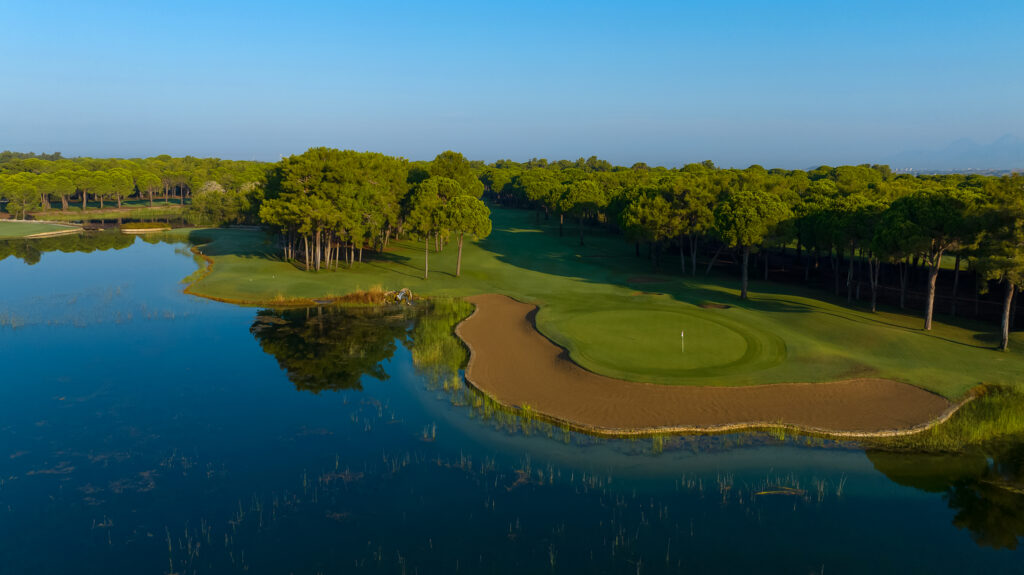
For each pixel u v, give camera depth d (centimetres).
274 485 2294
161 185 17750
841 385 3256
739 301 5506
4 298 5594
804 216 6231
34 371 3597
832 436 2714
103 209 16188
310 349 4138
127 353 3994
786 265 8162
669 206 6831
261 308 5394
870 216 5059
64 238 10831
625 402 3062
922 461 2502
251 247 9056
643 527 2023
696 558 1855
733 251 8519
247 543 1923
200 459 2500
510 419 2934
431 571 1784
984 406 3012
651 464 2475
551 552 1878
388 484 2303
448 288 6325
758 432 2767
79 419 2900
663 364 3606
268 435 2741
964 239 4109
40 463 2448
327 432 2780
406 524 2038
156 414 2973
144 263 7906
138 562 1822
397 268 7525
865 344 4038
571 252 9194
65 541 1927
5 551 1872
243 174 15738
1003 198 3731
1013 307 4731
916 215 4316
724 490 2270
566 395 3186
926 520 2075
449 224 6544
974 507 2158
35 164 18162
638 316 4803
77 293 5866
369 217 7288
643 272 7456
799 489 2277
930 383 3288
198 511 2109
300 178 7219
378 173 8731
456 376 3562
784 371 3462
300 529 2003
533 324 4678
